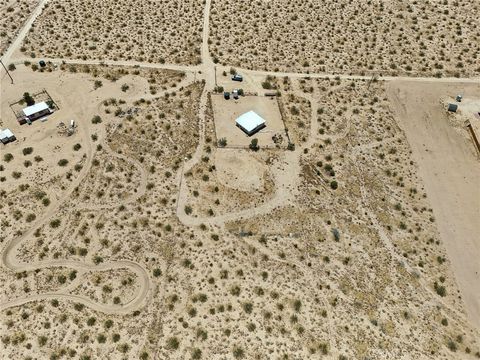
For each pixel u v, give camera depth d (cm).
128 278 5884
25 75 8525
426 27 10150
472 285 6106
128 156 7294
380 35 9881
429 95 8744
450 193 7169
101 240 6247
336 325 5544
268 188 7000
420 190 7181
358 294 5869
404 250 6397
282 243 6350
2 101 8031
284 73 8919
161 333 5391
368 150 7694
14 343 5259
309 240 6406
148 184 6925
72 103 8062
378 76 9031
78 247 6166
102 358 5175
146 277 5906
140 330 5416
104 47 9175
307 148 7612
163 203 6700
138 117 7894
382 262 6241
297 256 6212
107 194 6788
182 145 7506
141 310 5591
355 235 6512
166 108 8081
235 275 5953
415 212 6881
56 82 8419
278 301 5716
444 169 7506
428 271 6203
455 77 9138
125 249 6166
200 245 6253
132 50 9156
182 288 5803
